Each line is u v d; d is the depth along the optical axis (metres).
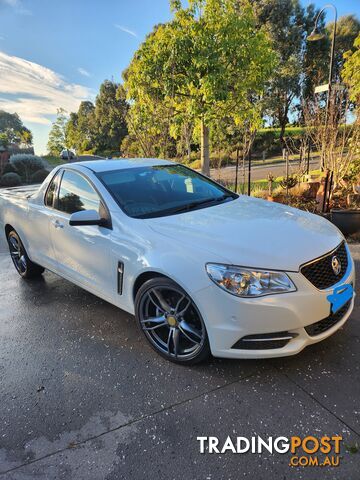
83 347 3.10
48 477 1.92
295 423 2.13
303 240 2.54
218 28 6.28
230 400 2.35
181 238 2.61
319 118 7.75
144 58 6.70
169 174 3.81
